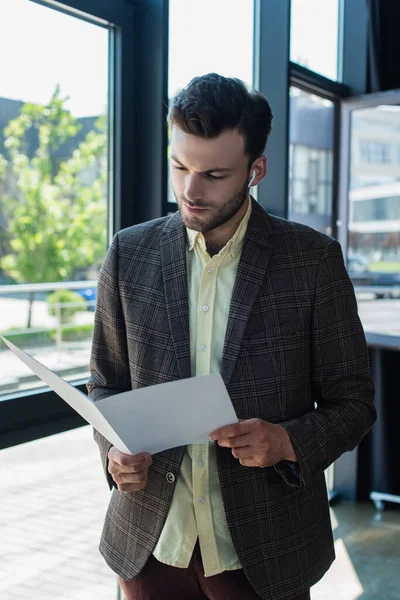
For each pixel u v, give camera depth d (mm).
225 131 960
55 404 1692
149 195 1973
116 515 1166
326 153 3125
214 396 896
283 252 1116
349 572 2594
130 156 1958
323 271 1104
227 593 1083
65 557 1920
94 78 1854
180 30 2070
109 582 2020
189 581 1107
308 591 1136
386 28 3146
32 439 1624
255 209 1154
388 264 3014
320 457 1040
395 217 3008
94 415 896
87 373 1919
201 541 1074
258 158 1079
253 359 1062
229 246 1108
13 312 1687
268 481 1075
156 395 874
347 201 3131
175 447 1065
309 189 3031
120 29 1878
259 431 976
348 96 3193
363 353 1134
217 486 1076
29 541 1834
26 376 1701
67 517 1905
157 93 1927
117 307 1162
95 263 1929
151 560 1123
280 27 2617
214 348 1093
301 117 2922
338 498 3318
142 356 1108
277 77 2645
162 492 1082
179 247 1133
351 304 1127
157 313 1110
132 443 925
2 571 1798
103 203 1938
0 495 1763
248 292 1080
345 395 1117
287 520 1084
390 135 2980
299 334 1082
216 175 991
